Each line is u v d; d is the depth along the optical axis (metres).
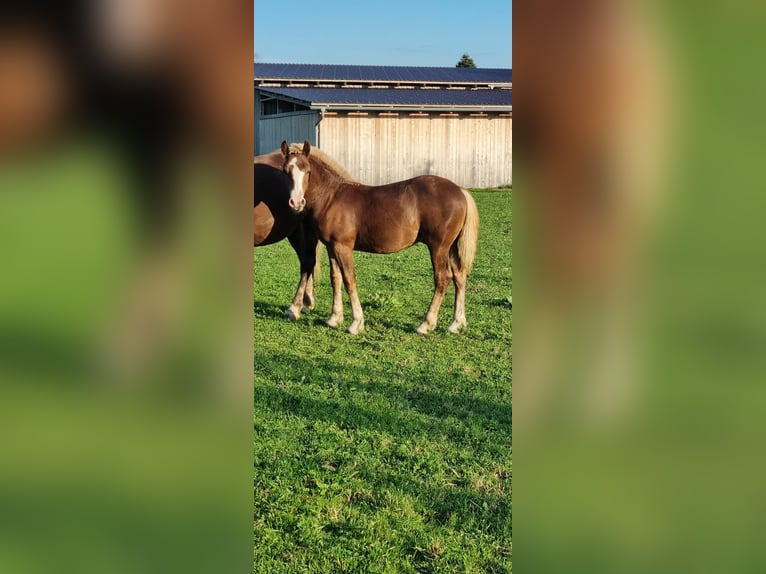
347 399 4.94
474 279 9.66
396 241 6.96
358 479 3.68
